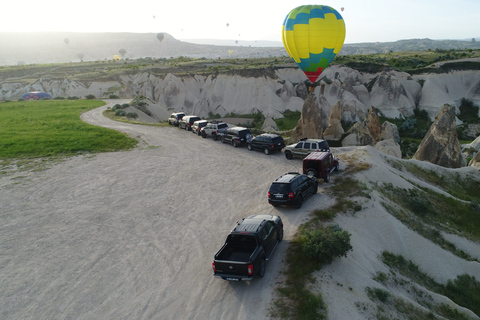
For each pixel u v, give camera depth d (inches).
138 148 1290.6
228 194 812.0
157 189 858.1
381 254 603.5
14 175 965.8
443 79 3572.8
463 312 530.3
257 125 3444.9
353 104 3198.8
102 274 501.4
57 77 4421.8
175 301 436.8
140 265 523.2
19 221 680.4
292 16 1407.5
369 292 464.1
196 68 4945.9
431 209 831.1
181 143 1374.3
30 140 1311.5
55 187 871.1
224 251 472.4
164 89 3929.6
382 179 867.4
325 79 3769.7
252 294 439.2
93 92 4042.8
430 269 631.8
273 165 1037.8
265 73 3981.3
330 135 1878.7
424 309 478.9
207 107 3914.9
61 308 427.8
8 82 4522.6
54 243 594.2
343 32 1398.9
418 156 1369.3
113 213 717.9
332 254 490.6
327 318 393.7
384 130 1836.9
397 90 3422.7
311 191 740.7
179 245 581.6
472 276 648.4
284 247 545.6
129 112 2085.4
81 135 1424.7
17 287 472.1
